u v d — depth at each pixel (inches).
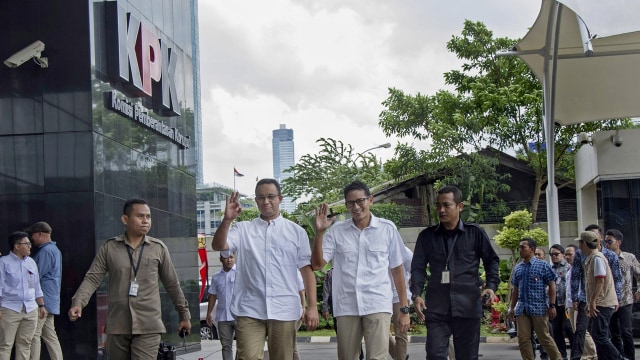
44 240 408.5
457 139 973.8
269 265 263.4
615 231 426.0
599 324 383.2
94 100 442.6
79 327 429.7
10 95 445.1
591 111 717.9
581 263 413.1
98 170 442.6
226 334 398.3
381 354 267.3
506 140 970.7
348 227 278.8
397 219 996.6
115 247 270.7
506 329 719.7
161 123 546.6
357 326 272.8
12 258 383.6
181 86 597.9
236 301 265.9
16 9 446.0
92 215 434.0
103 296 439.8
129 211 271.6
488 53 1004.6
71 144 438.6
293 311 264.4
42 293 396.2
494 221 992.9
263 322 263.6
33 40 443.5
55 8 444.1
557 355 390.0
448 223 282.8
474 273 280.7
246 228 269.3
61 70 442.0
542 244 795.4
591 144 666.2
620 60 637.3
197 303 616.1
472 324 277.9
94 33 448.1
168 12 572.7
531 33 605.3
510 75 1018.1
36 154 440.8
